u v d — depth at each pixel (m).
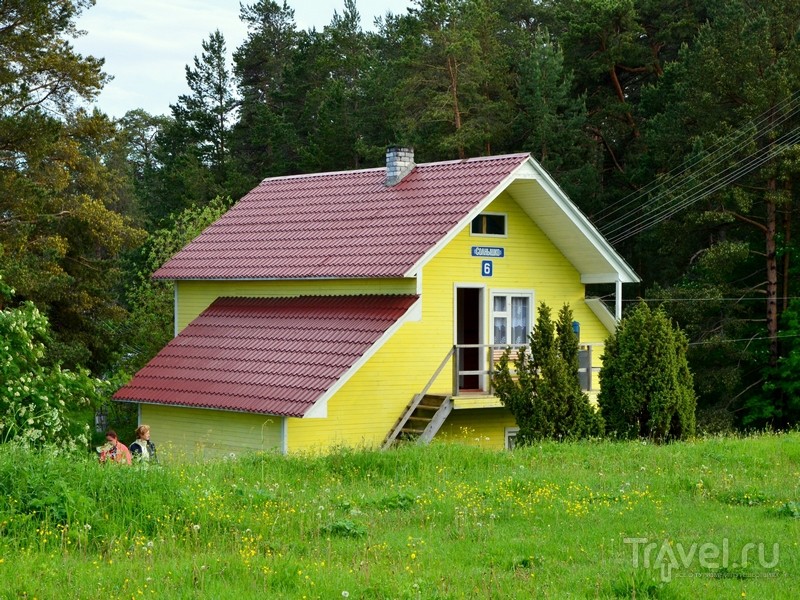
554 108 52.28
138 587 10.45
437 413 26.45
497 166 28.25
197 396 26.56
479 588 10.91
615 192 51.19
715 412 42.16
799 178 42.88
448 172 29.50
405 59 53.97
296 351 26.47
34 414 18.47
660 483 17.58
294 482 17.08
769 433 26.27
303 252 29.12
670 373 24.28
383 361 26.56
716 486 17.41
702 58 44.59
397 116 55.50
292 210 32.25
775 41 45.16
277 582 10.87
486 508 15.20
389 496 15.66
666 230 44.22
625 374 24.42
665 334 24.45
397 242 27.06
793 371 42.16
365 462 18.66
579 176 49.91
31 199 34.25
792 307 43.03
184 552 12.04
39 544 11.85
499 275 29.00
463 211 26.83
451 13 55.03
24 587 10.43
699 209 43.41
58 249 35.38
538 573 11.65
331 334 26.44
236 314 29.88
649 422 24.31
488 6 59.59
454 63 53.16
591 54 55.00
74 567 11.16
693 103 44.59
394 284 26.92
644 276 50.97
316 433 25.36
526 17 67.19
